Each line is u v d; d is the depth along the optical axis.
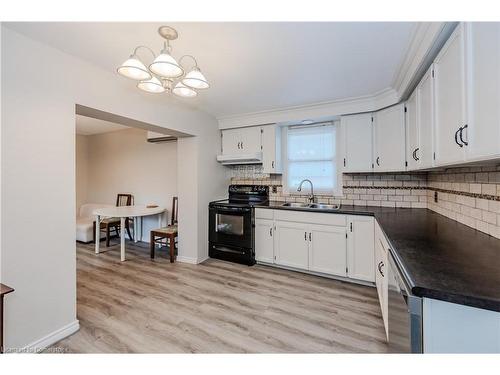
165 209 4.08
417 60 1.72
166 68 1.44
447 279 0.90
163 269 3.23
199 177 3.46
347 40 1.66
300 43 1.70
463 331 0.81
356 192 3.25
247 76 2.25
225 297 2.44
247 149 3.69
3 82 1.50
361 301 2.35
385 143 2.68
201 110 3.42
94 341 1.77
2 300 1.35
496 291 0.79
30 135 1.63
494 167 1.44
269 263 3.28
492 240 1.42
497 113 0.93
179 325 1.97
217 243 3.56
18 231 1.57
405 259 1.12
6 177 1.52
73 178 1.88
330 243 2.82
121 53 1.84
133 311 2.18
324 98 2.87
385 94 2.60
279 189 3.81
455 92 1.28
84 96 1.96
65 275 1.82
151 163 4.71
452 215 2.05
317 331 1.88
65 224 1.83
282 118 3.38
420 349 0.84
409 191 2.91
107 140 5.30
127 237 5.02
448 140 1.38
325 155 3.50
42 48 1.69
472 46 1.09
